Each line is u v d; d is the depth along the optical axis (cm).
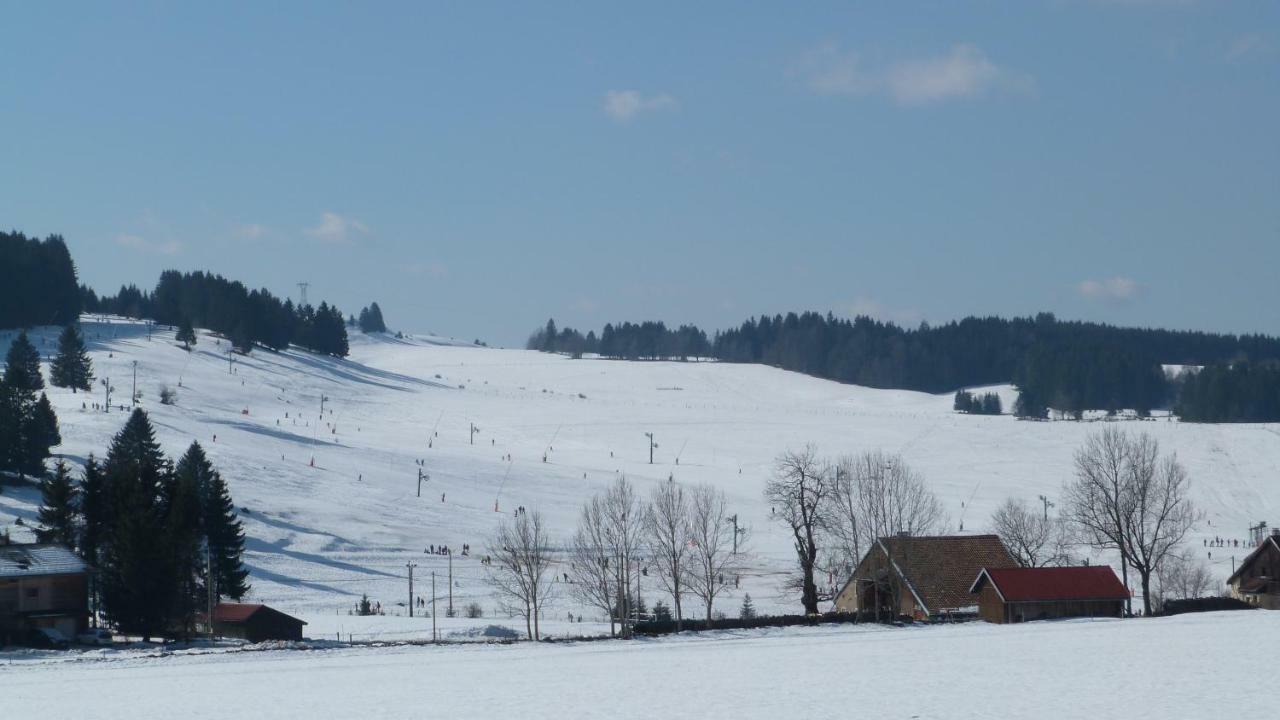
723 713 4984
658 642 7731
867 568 9206
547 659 6838
